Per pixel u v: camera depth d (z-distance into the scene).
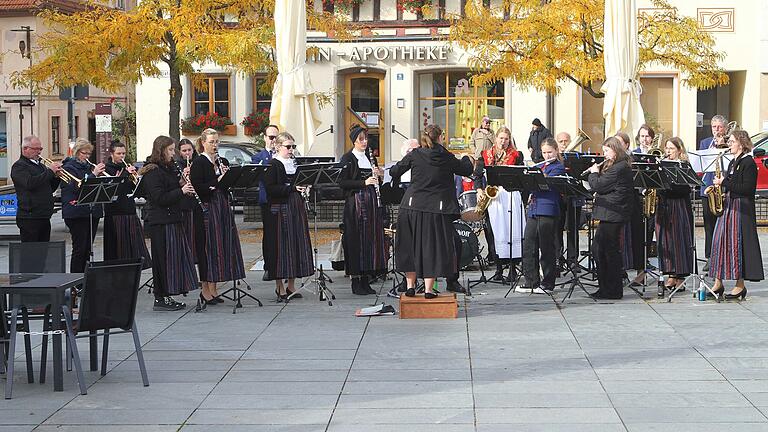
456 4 28.55
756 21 27.97
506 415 7.62
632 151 14.48
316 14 24.61
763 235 18.88
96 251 17.88
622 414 7.62
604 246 12.34
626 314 11.48
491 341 10.17
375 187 12.82
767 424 7.34
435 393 8.27
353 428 7.37
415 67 28.77
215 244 12.15
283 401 8.11
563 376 8.76
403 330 10.76
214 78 29.88
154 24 20.67
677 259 12.34
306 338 10.45
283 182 12.36
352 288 13.07
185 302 12.66
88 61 21.02
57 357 8.51
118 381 8.82
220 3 21.55
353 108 29.36
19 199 12.70
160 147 11.94
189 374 9.03
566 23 21.69
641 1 27.73
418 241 11.33
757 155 20.67
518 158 13.91
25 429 7.46
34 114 41.84
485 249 16.95
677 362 9.21
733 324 10.84
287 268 12.40
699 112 29.17
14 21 41.62
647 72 28.05
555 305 12.09
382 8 28.83
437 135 11.31
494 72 22.56
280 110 14.95
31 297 8.87
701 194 13.76
